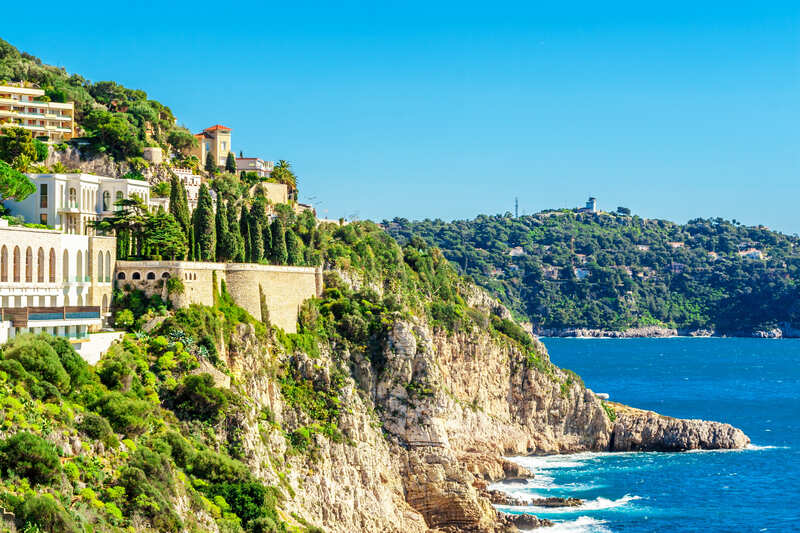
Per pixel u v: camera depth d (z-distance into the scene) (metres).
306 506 169.12
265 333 185.12
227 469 144.25
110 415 130.00
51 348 128.62
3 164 184.50
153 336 160.62
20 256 146.25
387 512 188.25
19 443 107.44
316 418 183.75
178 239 174.62
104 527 108.75
